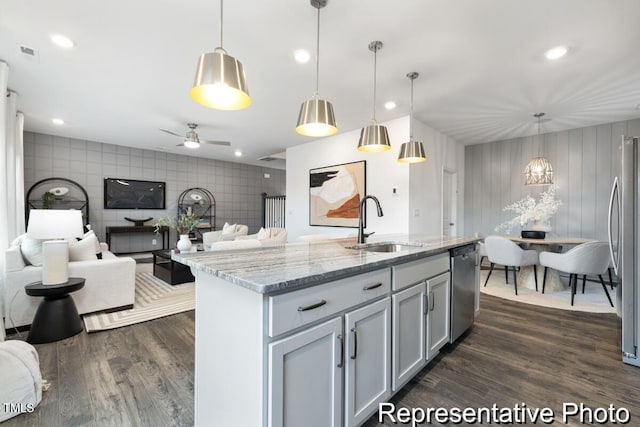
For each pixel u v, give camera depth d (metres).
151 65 2.87
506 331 2.67
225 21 2.19
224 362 1.25
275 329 1.04
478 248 2.87
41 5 2.03
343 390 1.32
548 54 2.61
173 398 1.71
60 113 4.30
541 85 3.23
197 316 1.45
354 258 1.57
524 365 2.08
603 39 2.38
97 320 2.87
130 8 2.06
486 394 1.76
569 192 4.90
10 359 1.58
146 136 5.70
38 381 1.65
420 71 2.94
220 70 1.38
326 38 2.40
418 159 2.93
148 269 5.45
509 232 5.52
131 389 1.79
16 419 1.53
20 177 4.02
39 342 2.40
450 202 5.57
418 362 1.87
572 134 4.88
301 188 6.04
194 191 7.70
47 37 2.41
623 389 1.80
